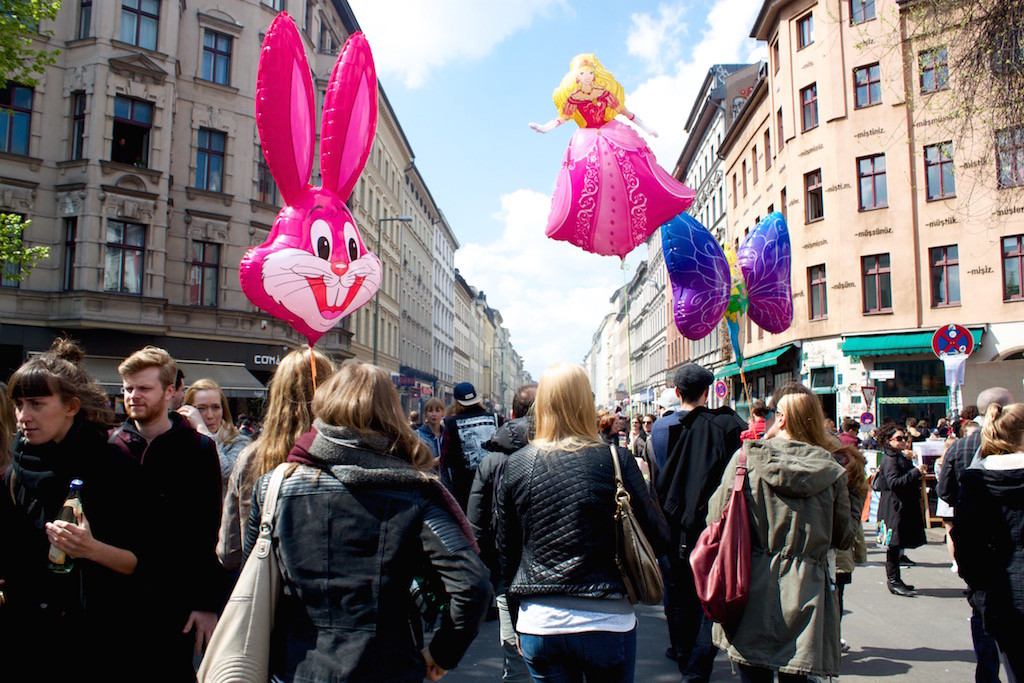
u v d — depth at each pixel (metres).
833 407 22.97
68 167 20.39
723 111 36.34
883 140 21.72
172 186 22.47
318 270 4.09
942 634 6.06
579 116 6.80
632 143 6.64
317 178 26.05
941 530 11.49
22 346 19.69
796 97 24.56
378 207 38.38
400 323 46.03
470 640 2.14
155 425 3.57
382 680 1.99
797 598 3.20
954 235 20.56
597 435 3.16
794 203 24.62
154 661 2.88
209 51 23.75
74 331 20.39
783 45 25.31
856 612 6.81
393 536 2.09
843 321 22.38
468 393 6.74
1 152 19.62
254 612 2.07
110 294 20.28
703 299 6.33
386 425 2.29
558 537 2.85
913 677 4.98
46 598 2.68
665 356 53.28
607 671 2.79
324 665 1.97
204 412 4.75
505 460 3.15
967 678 4.95
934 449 11.80
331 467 2.16
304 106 4.07
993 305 19.92
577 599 2.80
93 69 20.50
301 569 2.07
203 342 22.86
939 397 20.62
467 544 2.19
